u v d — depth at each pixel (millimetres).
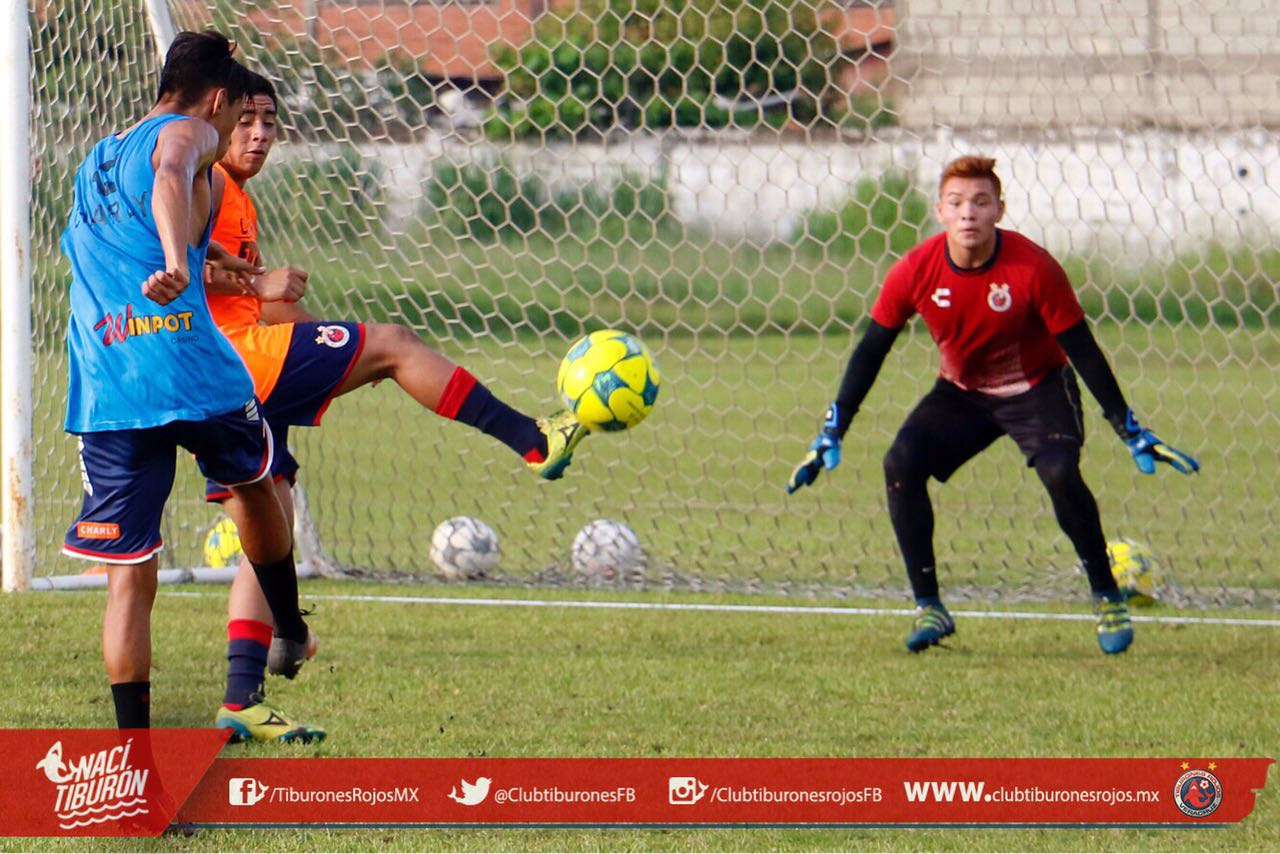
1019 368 17500
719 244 49000
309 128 25359
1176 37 36438
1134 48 36625
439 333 31719
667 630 19047
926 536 17672
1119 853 10641
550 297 44312
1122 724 14289
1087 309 45812
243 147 14172
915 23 38000
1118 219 41312
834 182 46594
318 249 25812
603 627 19203
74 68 22156
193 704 14742
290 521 14422
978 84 39094
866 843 10859
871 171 45906
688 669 16734
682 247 49250
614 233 48562
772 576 23203
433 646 17891
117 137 11703
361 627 19031
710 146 46906
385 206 27266
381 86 27844
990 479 32438
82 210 11656
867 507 29391
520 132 38500
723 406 42281
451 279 32375
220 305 14195
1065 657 17562
